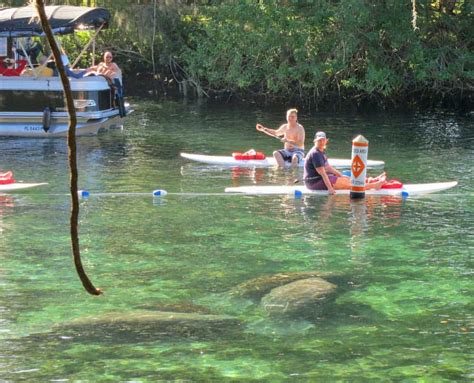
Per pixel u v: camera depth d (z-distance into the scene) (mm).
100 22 21359
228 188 13570
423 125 24047
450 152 18188
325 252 9594
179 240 10164
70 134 3764
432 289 8180
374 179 13438
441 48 29281
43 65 20047
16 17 19484
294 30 29016
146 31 31859
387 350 6547
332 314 7383
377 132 22312
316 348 6574
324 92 30375
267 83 30641
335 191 13211
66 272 8797
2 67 20859
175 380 5961
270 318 7266
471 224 11031
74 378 6012
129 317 7254
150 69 35375
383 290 8141
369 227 10859
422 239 10211
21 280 8492
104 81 20375
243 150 18422
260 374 6059
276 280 8328
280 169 15742
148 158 17047
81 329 6988
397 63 29719
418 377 6023
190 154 17344
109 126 22359
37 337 6816
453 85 29719
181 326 7062
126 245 9922
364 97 30516
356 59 29969
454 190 13539
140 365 6230
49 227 10773
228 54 30828
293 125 16281
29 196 12859
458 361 6324
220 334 6875
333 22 29062
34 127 20156
